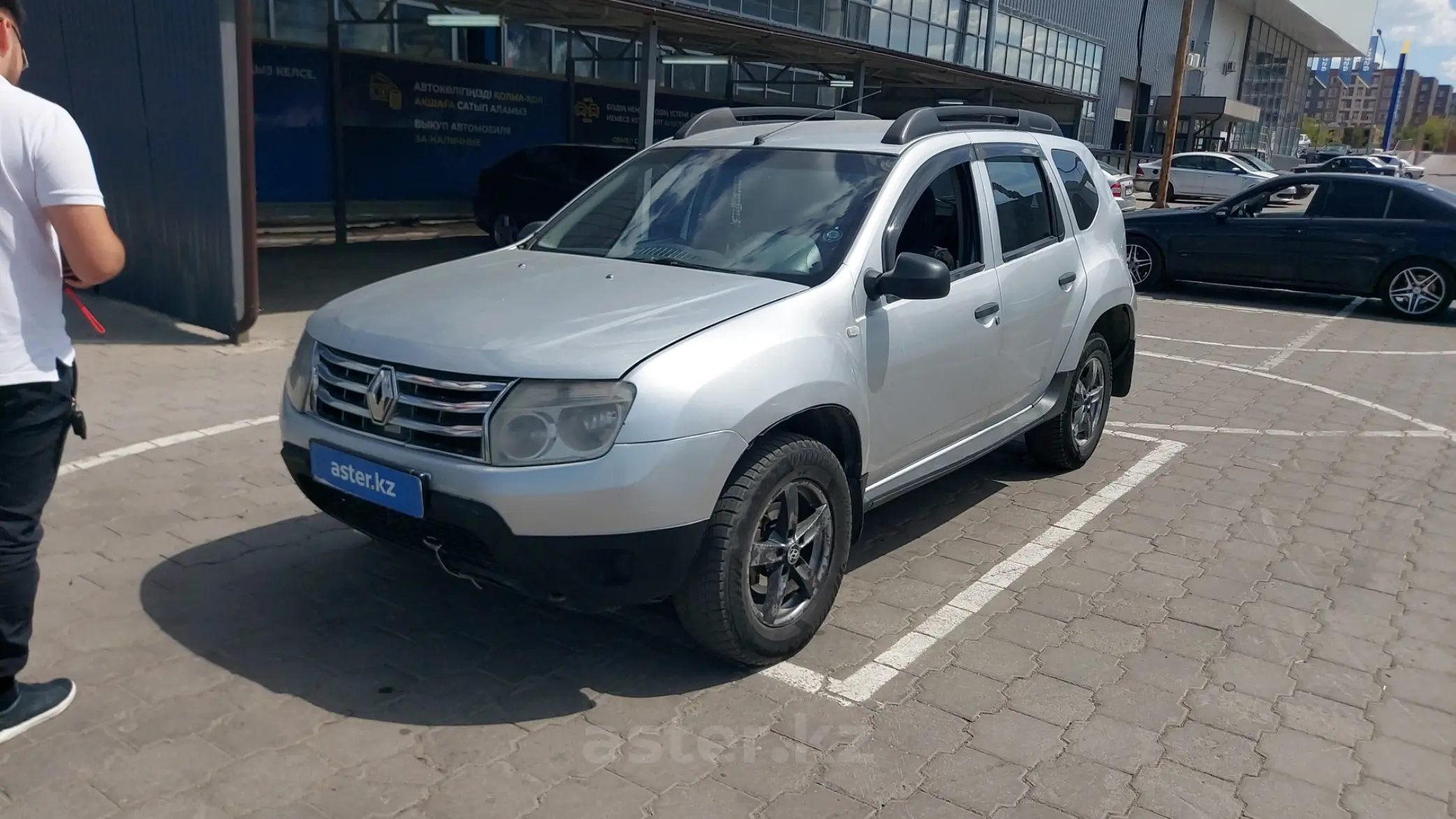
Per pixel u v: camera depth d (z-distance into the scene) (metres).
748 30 13.24
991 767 3.19
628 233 4.48
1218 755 3.30
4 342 2.87
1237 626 4.17
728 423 3.26
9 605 3.03
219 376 7.56
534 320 3.43
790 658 3.81
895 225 4.12
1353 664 3.90
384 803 2.94
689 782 3.07
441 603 4.14
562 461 3.12
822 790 3.06
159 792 2.95
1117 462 6.27
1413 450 6.69
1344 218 12.16
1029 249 5.11
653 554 3.22
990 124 5.21
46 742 3.16
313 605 4.09
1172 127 23.78
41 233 2.91
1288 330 11.10
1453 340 10.72
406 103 16.64
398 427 3.33
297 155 15.53
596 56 18.66
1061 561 4.76
